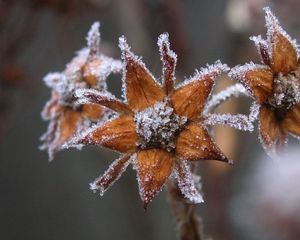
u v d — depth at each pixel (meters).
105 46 0.17
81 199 0.24
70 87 0.12
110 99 0.11
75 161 0.24
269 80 0.11
